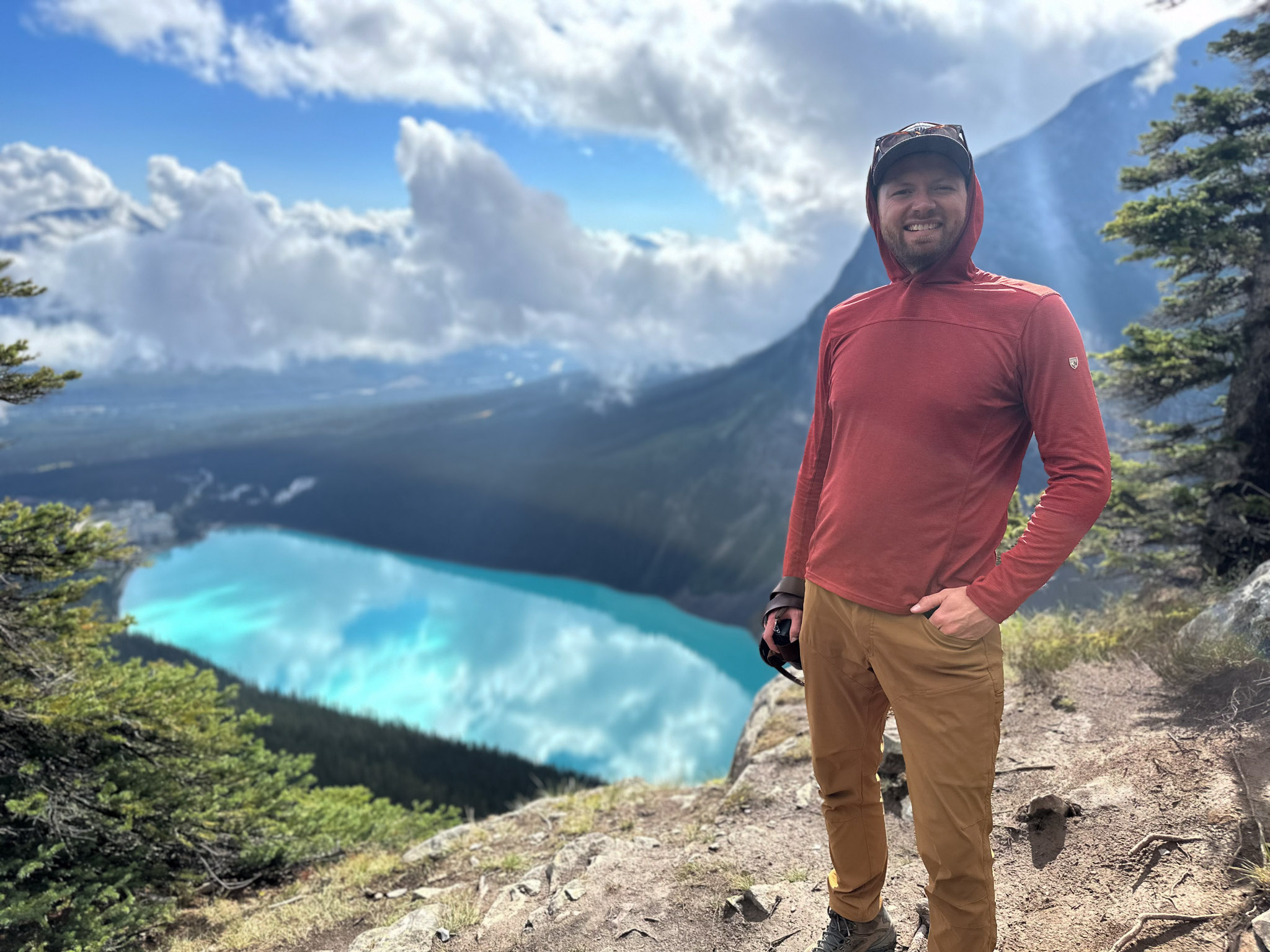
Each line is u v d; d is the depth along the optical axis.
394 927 3.31
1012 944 2.11
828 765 1.92
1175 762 2.65
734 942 2.57
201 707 6.22
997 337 1.50
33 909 3.89
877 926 2.07
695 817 3.99
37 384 4.88
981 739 1.54
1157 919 1.94
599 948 2.74
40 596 5.61
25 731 5.29
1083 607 5.12
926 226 1.59
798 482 2.07
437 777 64.25
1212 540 7.04
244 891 5.16
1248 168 7.64
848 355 1.74
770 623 2.05
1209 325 8.02
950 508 1.56
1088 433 1.41
